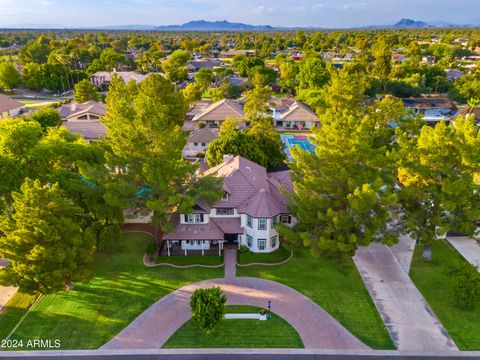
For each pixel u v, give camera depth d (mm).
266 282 36719
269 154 54906
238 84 137750
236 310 32812
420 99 106188
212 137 74875
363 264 39438
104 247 39219
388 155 36188
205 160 61031
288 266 39188
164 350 28750
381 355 28344
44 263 31031
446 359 27984
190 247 42594
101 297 34562
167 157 37406
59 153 40188
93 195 38125
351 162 35781
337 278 37219
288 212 41656
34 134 41656
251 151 52219
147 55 194000
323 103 93250
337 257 35750
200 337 30000
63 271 31203
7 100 99000
